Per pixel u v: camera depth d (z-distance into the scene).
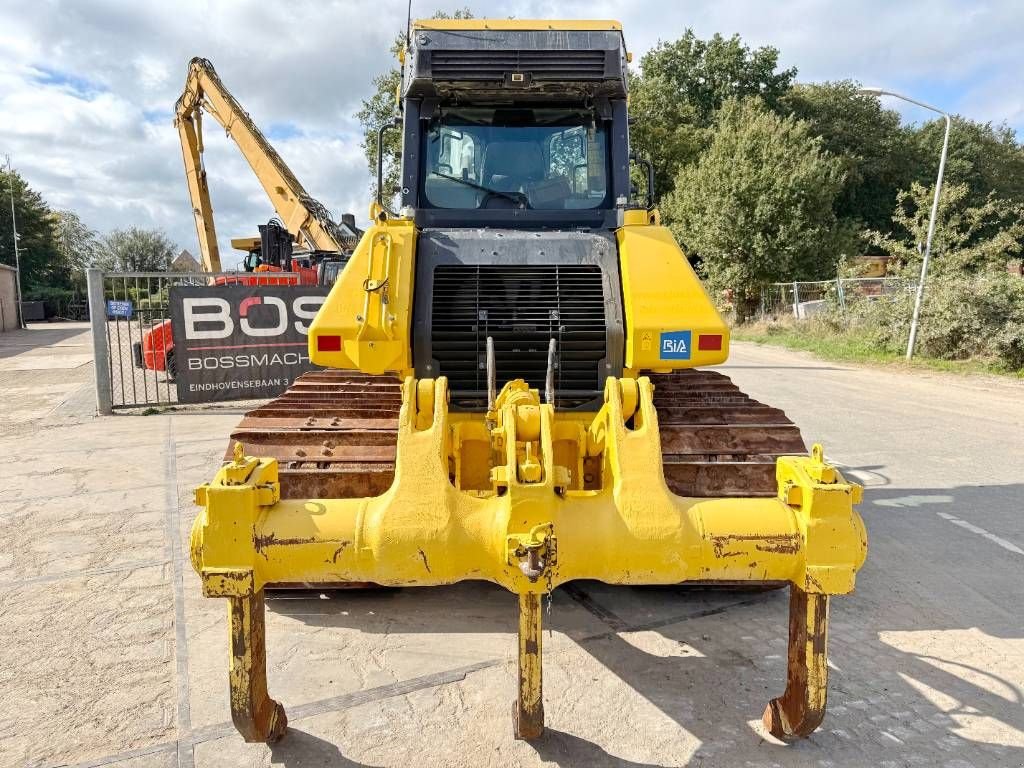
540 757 2.70
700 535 2.42
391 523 2.45
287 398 4.47
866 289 21.52
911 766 2.64
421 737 2.82
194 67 15.98
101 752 2.75
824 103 45.47
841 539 2.38
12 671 3.36
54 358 19.25
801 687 2.56
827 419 9.57
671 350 3.57
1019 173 47.19
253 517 2.40
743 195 27.25
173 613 3.96
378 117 29.23
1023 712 2.98
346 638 3.65
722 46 44.56
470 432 3.20
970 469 6.97
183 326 10.06
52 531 5.27
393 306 3.62
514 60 4.39
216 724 2.93
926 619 3.83
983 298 15.05
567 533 2.43
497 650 3.53
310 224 15.15
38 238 51.41
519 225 4.60
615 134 4.70
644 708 3.02
